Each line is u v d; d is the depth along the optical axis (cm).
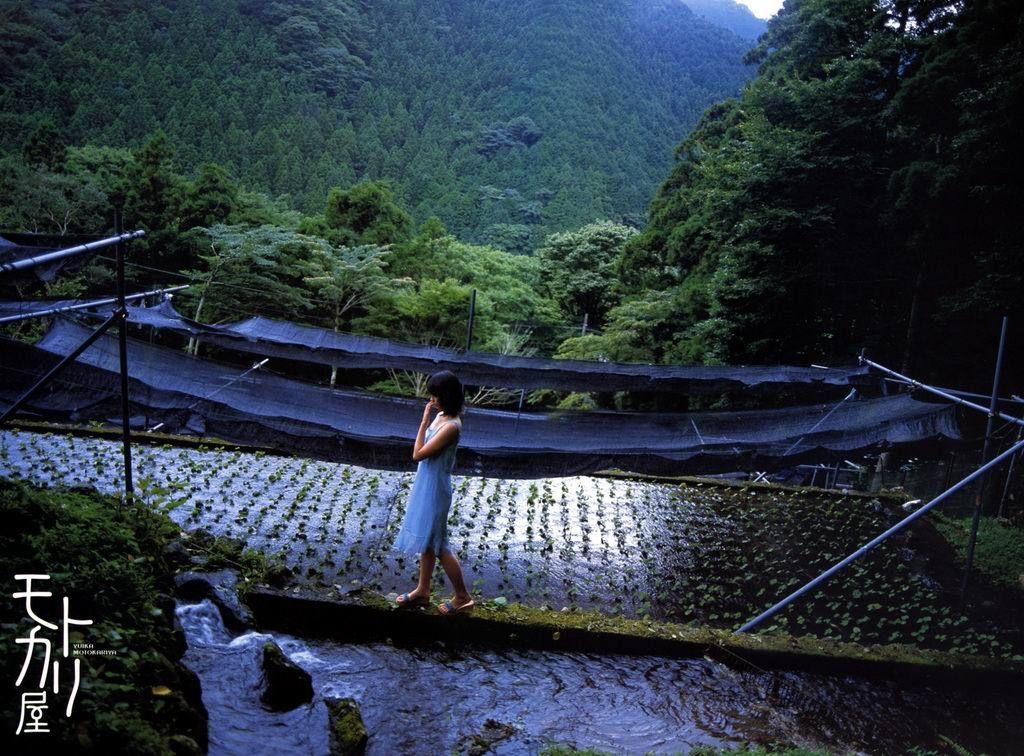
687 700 486
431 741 395
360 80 10575
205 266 3186
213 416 733
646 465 768
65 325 848
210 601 487
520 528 834
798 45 1950
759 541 884
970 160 1296
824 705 508
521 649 531
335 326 2730
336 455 721
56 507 413
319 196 6041
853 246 1565
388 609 523
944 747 480
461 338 2711
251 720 380
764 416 892
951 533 1028
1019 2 1319
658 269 2761
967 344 1419
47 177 3188
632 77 13438
